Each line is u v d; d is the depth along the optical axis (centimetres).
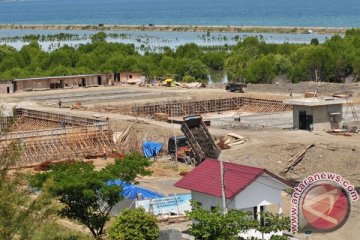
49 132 9338
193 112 12738
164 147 9344
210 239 4003
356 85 14575
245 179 4869
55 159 8888
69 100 13538
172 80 16038
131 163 5647
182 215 6050
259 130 10025
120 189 5188
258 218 4753
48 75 17475
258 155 8394
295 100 10031
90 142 9531
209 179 5050
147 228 4869
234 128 10275
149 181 7450
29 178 4803
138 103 12719
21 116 11638
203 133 8719
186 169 8150
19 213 3722
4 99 13938
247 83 16788
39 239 4069
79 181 5050
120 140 9800
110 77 16475
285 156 8369
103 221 5200
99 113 11562
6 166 3797
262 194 4909
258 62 17225
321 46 18400
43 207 3909
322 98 10181
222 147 8850
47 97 14150
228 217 4022
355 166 7969
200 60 19912
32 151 8919
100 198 5172
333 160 8156
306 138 9100
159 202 6134
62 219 5647
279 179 4941
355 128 9706
